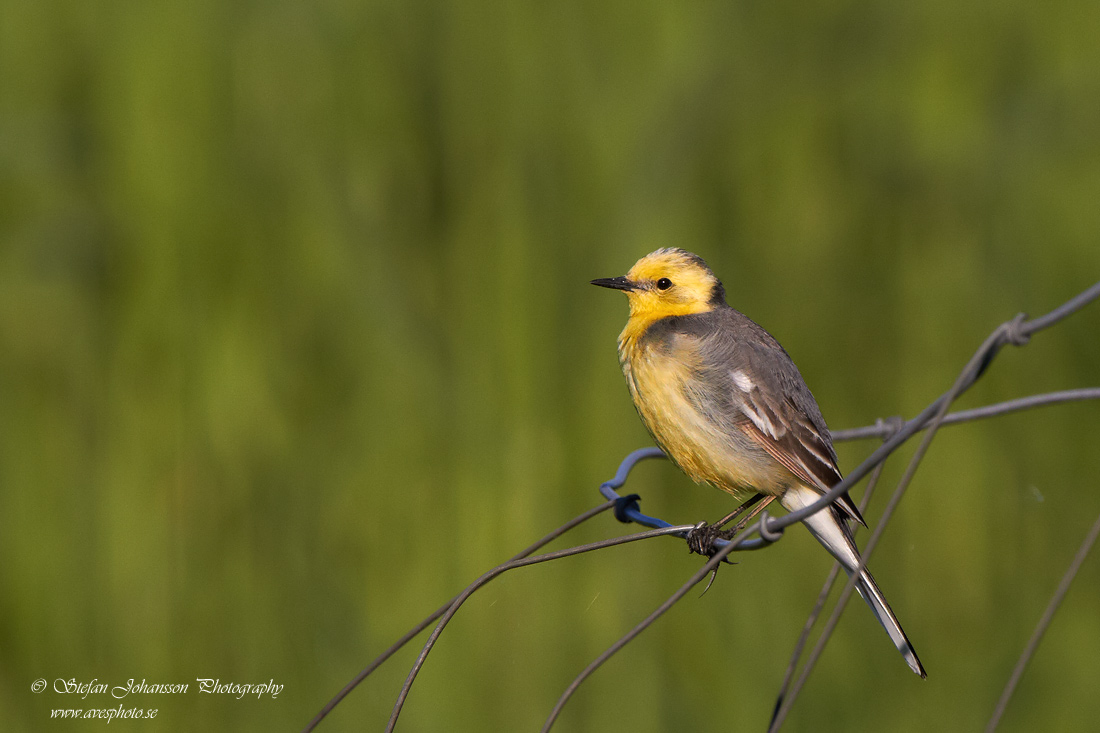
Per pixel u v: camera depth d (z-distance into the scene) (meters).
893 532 12.33
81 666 10.77
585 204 11.59
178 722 10.72
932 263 13.21
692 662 10.95
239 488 10.98
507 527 10.66
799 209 12.98
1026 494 12.44
